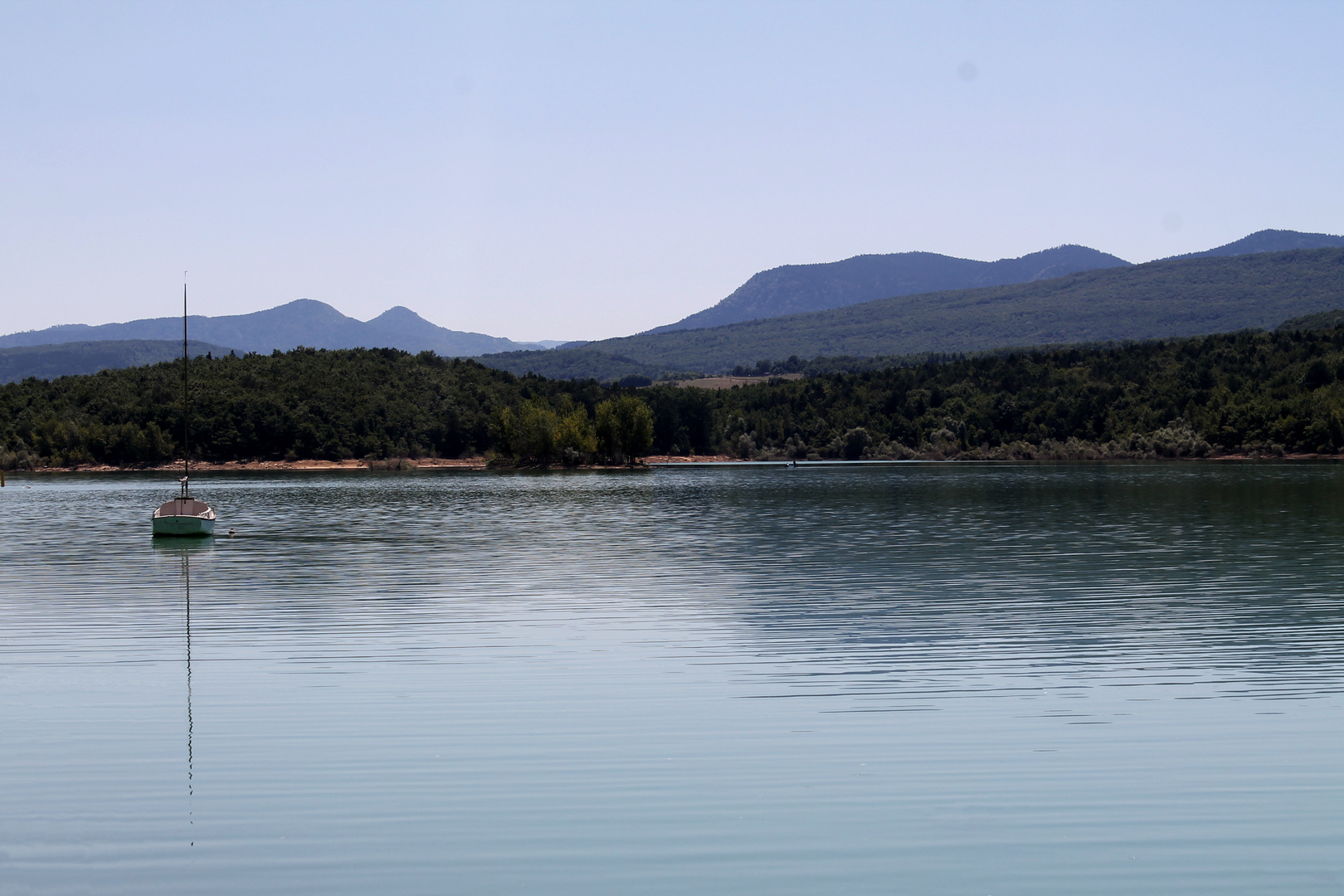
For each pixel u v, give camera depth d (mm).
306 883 13375
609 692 21766
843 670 23578
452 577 39438
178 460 181250
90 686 22391
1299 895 12938
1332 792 15969
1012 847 14195
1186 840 14391
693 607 32031
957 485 107375
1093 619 29812
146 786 16438
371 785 16453
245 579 39094
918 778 16625
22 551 50156
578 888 13203
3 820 15242
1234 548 47406
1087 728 19078
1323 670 23469
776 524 62406
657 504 82000
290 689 22062
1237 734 18703
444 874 13555
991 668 23750
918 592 34844
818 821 15023
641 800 15812
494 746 18250
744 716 19953
